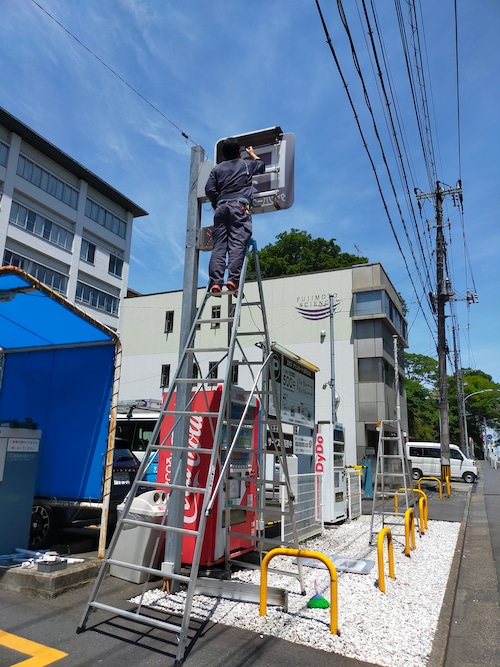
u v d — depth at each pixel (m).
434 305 20.64
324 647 3.60
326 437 9.45
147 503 5.21
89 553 5.98
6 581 4.71
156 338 34.31
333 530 8.87
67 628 3.81
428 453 27.47
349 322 27.67
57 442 6.48
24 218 31.25
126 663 3.27
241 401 6.12
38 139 31.25
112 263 39.50
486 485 24.20
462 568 6.77
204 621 4.04
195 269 5.56
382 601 4.68
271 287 29.98
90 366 6.54
